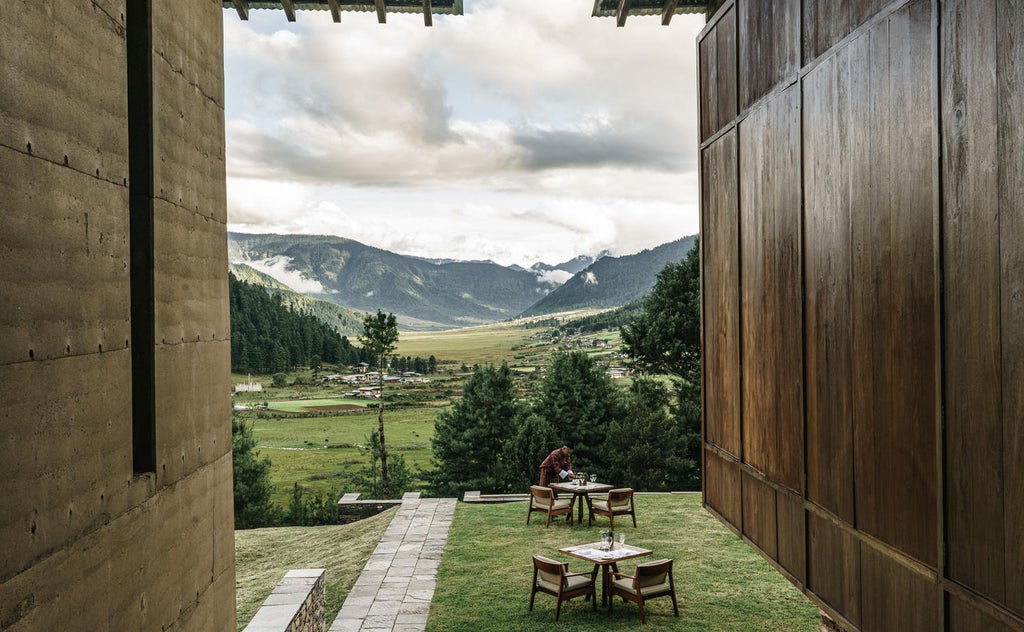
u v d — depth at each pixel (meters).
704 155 6.73
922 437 3.04
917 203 3.05
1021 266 2.37
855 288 3.65
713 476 6.65
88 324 2.36
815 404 4.20
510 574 11.85
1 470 1.84
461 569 12.24
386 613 10.20
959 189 2.74
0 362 1.85
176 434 3.17
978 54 2.61
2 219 1.86
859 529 3.64
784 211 4.66
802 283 4.35
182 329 3.27
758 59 5.14
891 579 3.35
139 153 2.88
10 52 1.91
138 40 2.88
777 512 4.91
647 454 24.48
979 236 2.62
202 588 3.52
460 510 17.16
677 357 26.66
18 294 1.94
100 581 2.40
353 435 95.94
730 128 5.83
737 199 5.69
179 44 3.28
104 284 2.49
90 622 2.33
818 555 4.23
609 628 9.39
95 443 2.39
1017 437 2.41
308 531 18.45
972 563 2.69
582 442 27.58
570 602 10.50
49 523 2.08
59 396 2.16
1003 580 2.50
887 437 3.34
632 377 27.86
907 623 3.20
